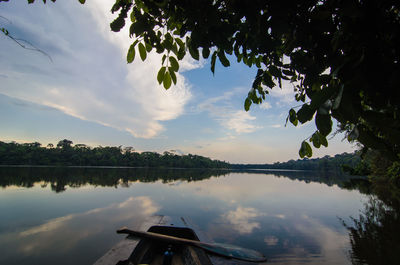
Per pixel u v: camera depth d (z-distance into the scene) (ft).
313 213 39.06
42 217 31.99
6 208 37.06
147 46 4.67
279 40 3.91
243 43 4.38
